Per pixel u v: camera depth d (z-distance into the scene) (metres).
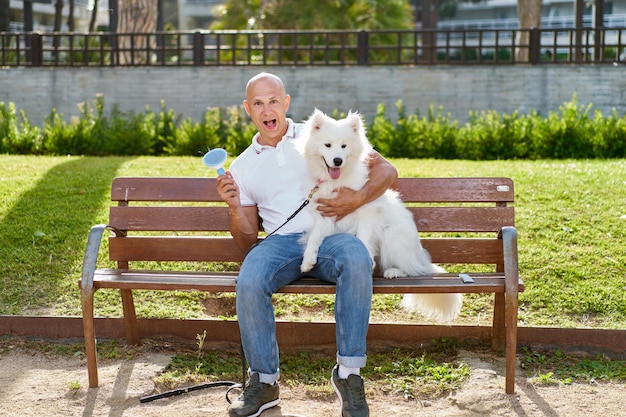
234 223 3.72
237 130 12.06
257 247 3.62
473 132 11.53
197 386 3.67
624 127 11.11
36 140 11.69
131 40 15.05
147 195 4.18
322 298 4.90
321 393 3.66
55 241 5.71
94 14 23.23
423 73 14.41
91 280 3.59
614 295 4.75
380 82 14.48
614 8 28.19
